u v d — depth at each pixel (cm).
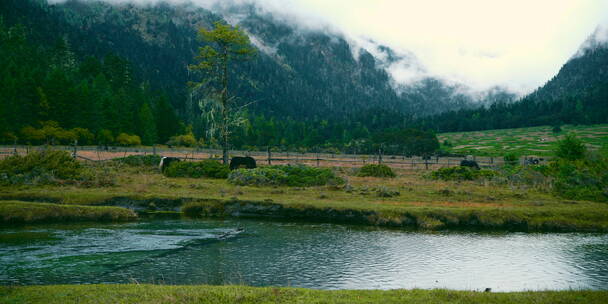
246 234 1886
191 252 1559
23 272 1249
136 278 1245
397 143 11456
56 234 1738
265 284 1256
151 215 2269
